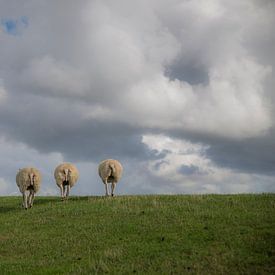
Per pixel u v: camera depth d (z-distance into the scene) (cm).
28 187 3188
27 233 2498
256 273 1716
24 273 1881
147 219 2491
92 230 2406
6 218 2889
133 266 1859
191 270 1781
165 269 1805
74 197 3538
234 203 2684
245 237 2055
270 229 2144
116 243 2169
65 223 2605
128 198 3111
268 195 2878
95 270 1853
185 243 2062
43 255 2123
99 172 3459
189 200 2891
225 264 1808
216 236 2106
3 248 2278
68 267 1914
